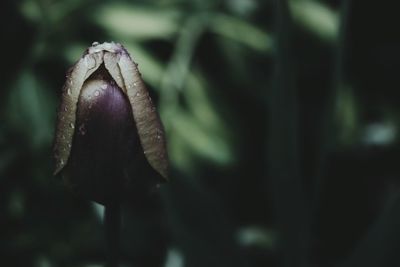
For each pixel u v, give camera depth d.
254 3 0.82
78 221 0.78
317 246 0.86
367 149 0.86
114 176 0.36
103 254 0.76
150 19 0.77
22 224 0.78
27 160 0.78
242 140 0.82
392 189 0.88
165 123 0.74
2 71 0.81
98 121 0.36
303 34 0.87
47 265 0.76
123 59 0.35
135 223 0.77
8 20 0.80
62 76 0.82
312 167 0.89
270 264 0.77
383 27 0.93
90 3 0.79
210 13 0.79
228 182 0.84
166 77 0.76
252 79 0.82
